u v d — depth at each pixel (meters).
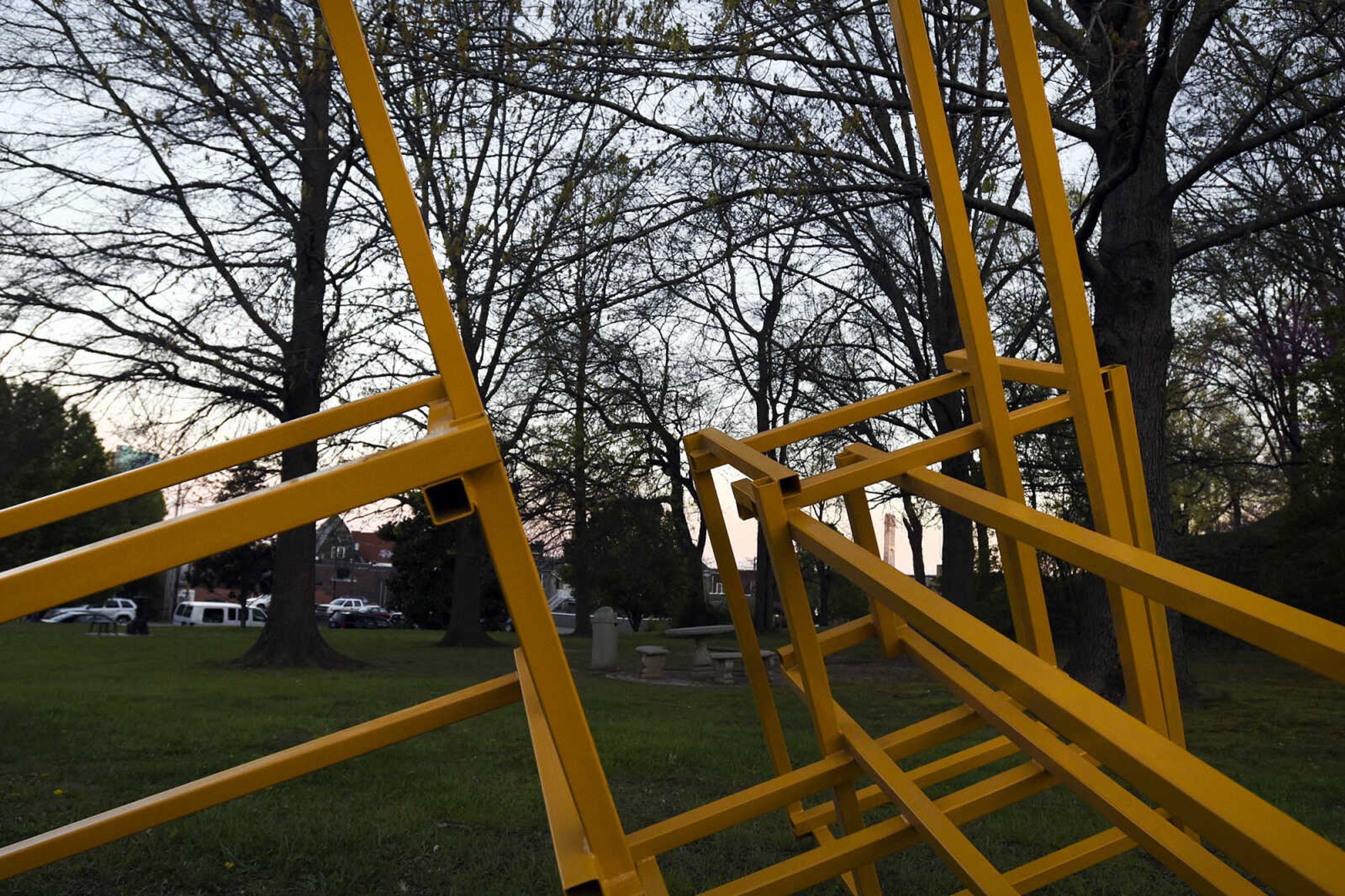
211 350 16.86
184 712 9.14
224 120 16.27
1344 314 17.78
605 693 12.67
